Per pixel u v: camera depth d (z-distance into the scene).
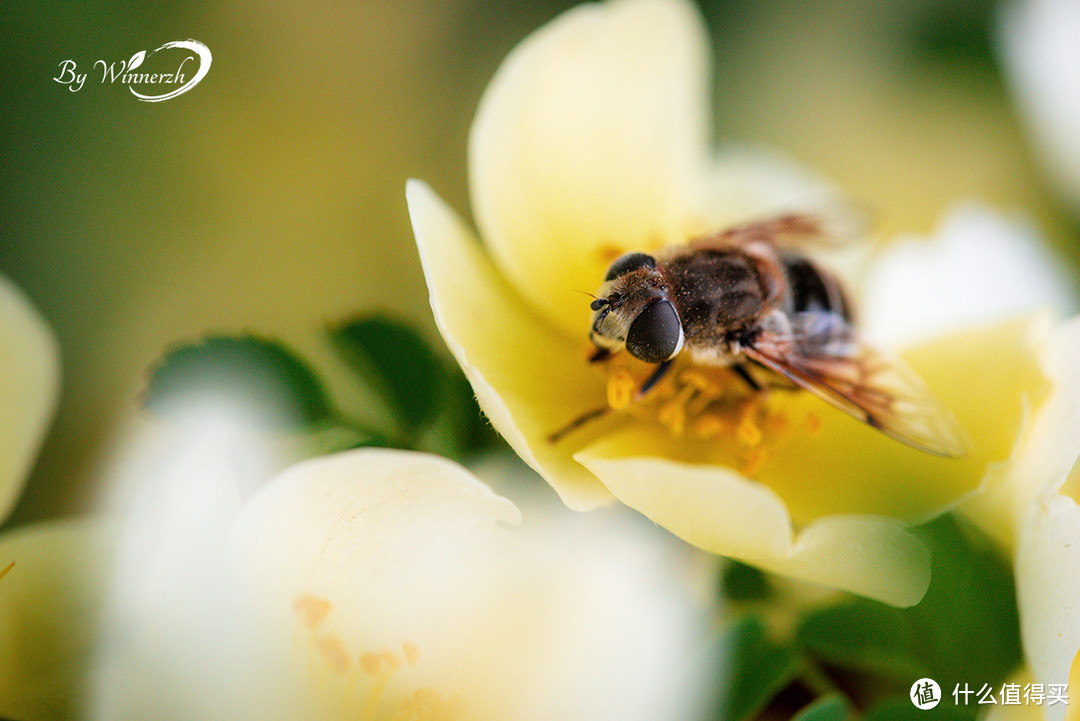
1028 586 0.12
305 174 0.16
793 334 0.13
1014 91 0.16
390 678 0.12
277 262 0.16
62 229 0.15
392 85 0.17
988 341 0.13
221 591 0.11
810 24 0.17
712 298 0.12
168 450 0.12
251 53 0.16
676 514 0.12
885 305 0.14
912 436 0.12
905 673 0.12
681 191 0.13
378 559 0.11
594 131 0.13
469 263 0.12
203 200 0.16
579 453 0.12
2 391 0.12
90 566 0.12
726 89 0.17
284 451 0.12
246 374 0.12
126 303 0.15
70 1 0.15
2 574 0.12
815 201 0.14
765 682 0.12
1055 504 0.12
